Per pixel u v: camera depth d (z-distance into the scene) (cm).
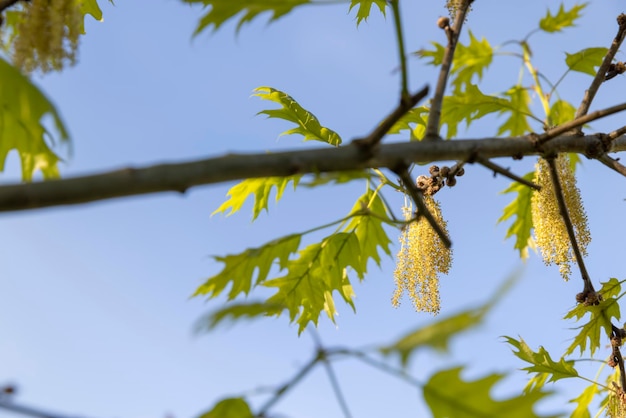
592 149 319
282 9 229
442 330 160
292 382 171
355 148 211
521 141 261
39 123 289
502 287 160
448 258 352
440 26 276
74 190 168
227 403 181
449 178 358
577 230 371
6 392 142
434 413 173
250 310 185
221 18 229
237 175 191
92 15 390
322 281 359
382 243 385
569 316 394
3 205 162
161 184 179
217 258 279
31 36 268
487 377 171
